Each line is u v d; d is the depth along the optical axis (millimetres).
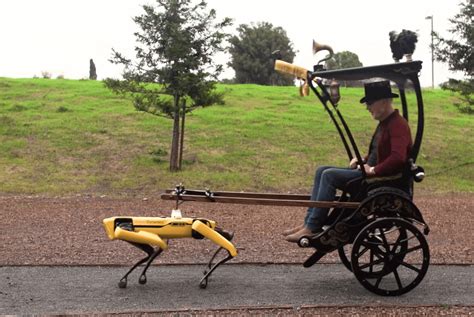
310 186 13852
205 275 5594
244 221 9375
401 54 5441
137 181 13586
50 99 21047
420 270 5375
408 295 5406
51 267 6297
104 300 5188
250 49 34000
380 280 5430
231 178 14000
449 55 16094
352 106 22188
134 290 5500
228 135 17266
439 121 20438
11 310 4883
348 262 6086
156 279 5895
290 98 23328
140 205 11055
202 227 5461
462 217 10023
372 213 5344
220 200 5410
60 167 14516
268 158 15633
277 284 5754
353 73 5270
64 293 5383
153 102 14469
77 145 16031
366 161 5781
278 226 8953
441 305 5039
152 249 5602
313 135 17672
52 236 7945
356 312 4828
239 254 6980
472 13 15758
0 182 13281
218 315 4754
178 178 13836
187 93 14297
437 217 10008
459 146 17797
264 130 17922
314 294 5422
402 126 5379
